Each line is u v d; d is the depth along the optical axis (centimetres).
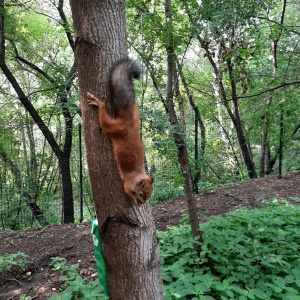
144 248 264
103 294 355
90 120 256
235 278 379
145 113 447
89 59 253
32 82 1536
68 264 540
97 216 270
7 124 1148
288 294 330
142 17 470
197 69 1739
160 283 276
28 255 606
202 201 852
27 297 438
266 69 1176
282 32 795
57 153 1041
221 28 548
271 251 446
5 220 977
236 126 1359
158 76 563
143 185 256
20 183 1008
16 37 1234
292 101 775
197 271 412
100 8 250
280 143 1051
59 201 1050
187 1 484
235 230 515
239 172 1510
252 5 545
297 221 550
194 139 944
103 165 256
